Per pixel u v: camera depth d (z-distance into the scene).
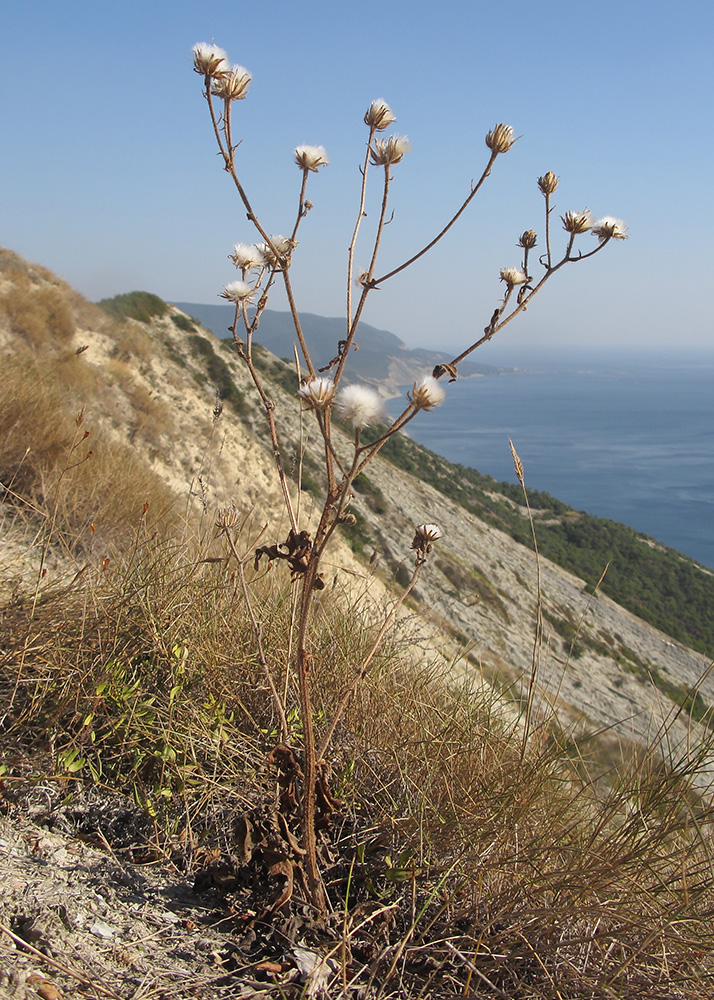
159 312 26.66
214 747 2.25
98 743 2.23
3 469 4.95
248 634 2.84
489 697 3.16
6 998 1.24
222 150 1.61
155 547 3.35
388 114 1.72
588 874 1.83
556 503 62.19
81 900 1.64
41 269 21.48
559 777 2.28
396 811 2.23
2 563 3.16
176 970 1.51
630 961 1.62
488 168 1.68
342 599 4.03
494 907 1.92
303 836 1.87
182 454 14.86
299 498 2.37
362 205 1.72
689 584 51.19
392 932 1.85
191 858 1.94
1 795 2.00
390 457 47.84
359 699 2.69
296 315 1.72
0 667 2.38
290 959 1.62
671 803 1.92
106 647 2.56
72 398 9.41
